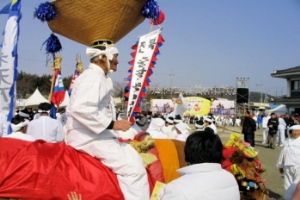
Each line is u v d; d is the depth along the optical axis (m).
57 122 7.00
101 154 3.69
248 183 4.81
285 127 20.59
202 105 31.75
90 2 3.84
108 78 3.94
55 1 3.91
